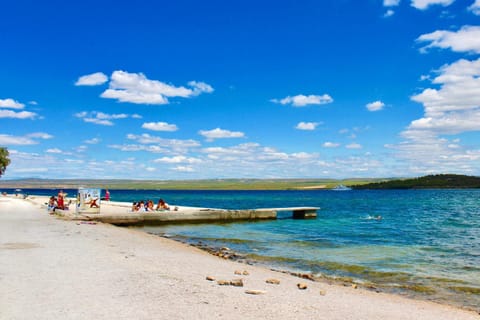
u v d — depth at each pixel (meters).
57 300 10.44
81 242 22.70
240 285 13.57
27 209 54.28
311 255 25.11
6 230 27.77
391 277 18.83
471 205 100.69
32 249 19.17
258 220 52.91
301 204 108.56
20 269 14.25
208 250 26.41
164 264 17.25
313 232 39.81
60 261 16.12
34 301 10.29
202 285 13.16
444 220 57.38
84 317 9.13
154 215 45.25
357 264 22.14
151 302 10.62
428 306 13.28
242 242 31.31
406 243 32.25
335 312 10.95
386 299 13.97
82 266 15.27
